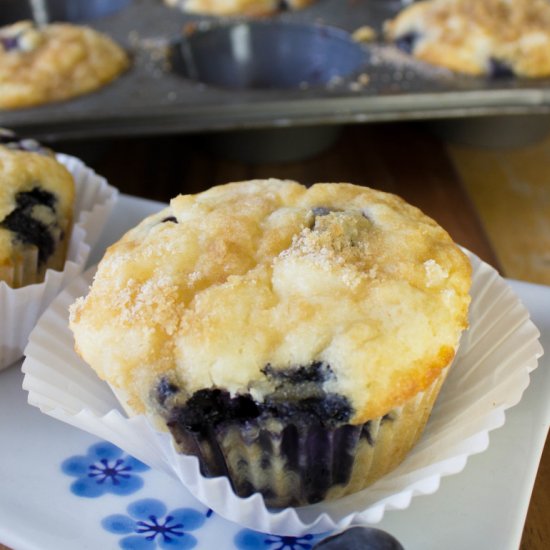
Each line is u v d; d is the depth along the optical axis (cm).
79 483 23
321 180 35
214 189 25
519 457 23
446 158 37
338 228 23
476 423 23
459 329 23
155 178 35
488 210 34
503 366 24
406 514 22
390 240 23
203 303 22
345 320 22
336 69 39
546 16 37
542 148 39
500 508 22
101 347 22
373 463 23
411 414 22
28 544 22
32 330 26
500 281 26
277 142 35
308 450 22
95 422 22
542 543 23
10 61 34
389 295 22
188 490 23
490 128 37
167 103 34
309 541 22
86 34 36
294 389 22
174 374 22
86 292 26
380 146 38
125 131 33
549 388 25
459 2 38
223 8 42
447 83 34
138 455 23
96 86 35
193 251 23
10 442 24
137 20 42
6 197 26
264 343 22
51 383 24
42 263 27
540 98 34
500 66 35
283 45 40
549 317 26
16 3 45
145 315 22
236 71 40
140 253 23
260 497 21
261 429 22
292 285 22
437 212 33
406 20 38
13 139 29
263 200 24
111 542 22
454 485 23
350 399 22
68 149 34
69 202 28
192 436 22
